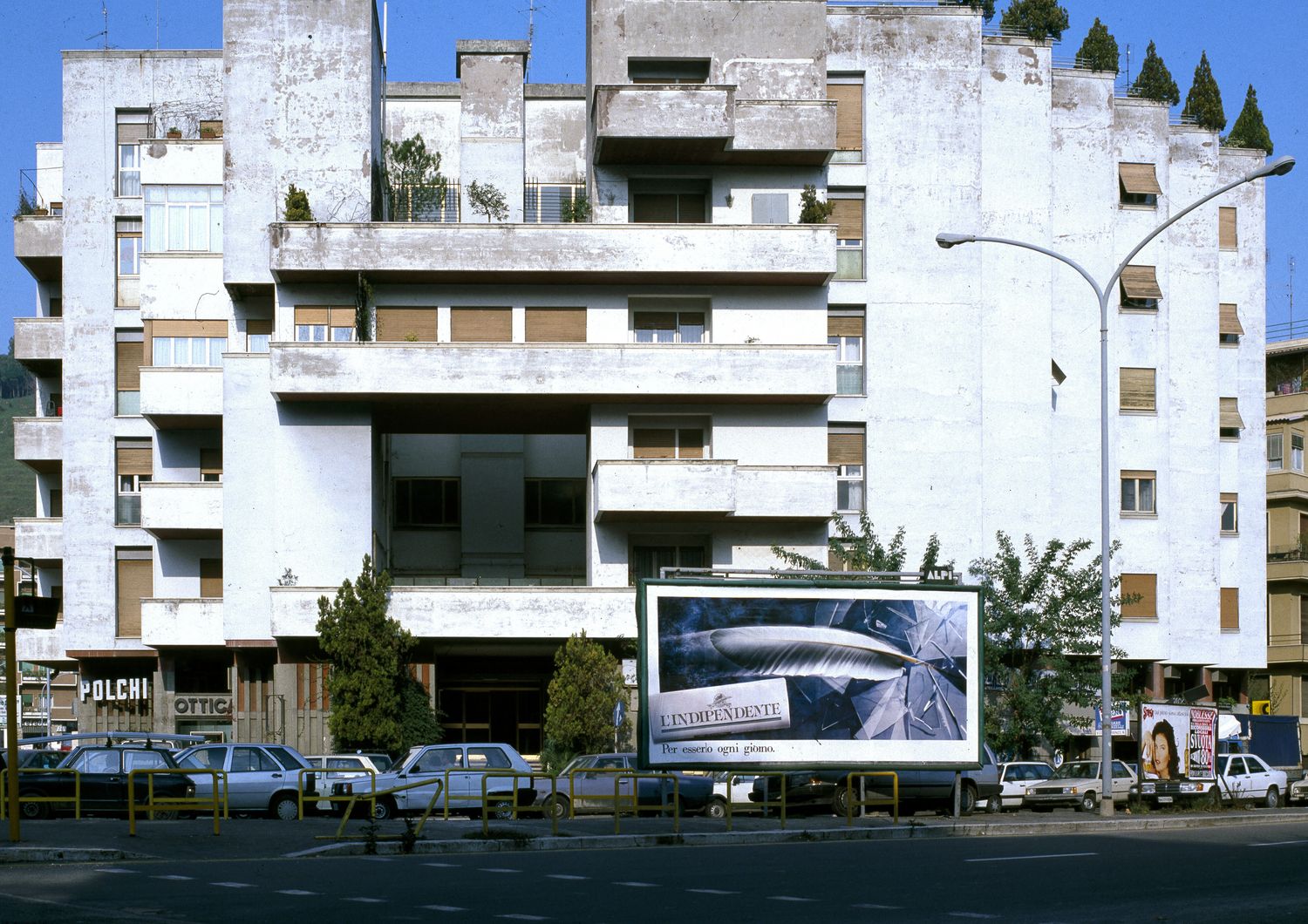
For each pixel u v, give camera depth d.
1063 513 52.97
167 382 48.28
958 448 49.81
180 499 48.56
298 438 46.34
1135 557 53.81
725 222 48.69
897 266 50.09
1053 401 53.03
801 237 46.72
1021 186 51.91
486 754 34.16
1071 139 54.03
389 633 43.69
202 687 50.62
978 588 31.73
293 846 23.55
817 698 30.42
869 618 30.95
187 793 31.30
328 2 48.47
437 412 48.00
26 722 90.31
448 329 47.03
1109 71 54.41
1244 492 59.88
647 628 29.83
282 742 45.09
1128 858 21.66
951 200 50.44
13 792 21.83
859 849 24.28
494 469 53.78
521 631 44.72
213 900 16.42
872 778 35.12
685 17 49.62
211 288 50.19
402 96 55.91
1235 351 60.22
